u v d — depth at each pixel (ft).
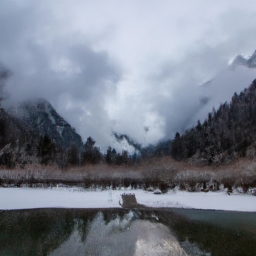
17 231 97.50
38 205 149.07
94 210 139.74
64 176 249.96
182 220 118.32
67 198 170.60
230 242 86.07
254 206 152.46
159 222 114.01
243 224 111.24
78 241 86.17
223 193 198.70
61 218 119.85
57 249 78.69
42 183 233.76
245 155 276.41
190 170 238.48
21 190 198.29
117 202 160.56
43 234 94.17
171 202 161.38
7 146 338.54
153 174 233.76
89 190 211.41
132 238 88.79
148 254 74.49
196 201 165.58
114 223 111.04
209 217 125.29
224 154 307.37
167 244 83.10
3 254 74.90
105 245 81.97
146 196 184.03
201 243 84.69
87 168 281.13
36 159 326.44
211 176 222.07
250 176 202.18
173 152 395.96
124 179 240.12
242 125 369.30
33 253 75.66
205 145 366.02
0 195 172.65
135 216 126.21
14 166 276.00
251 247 81.46
